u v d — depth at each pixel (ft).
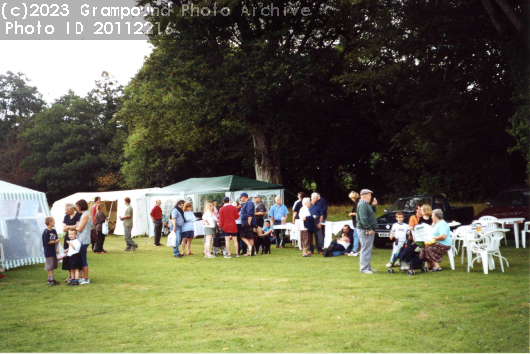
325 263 38.65
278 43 78.84
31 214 43.50
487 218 44.06
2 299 26.86
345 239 44.70
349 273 32.76
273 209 53.42
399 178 99.09
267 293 26.40
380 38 66.54
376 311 21.44
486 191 79.05
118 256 48.14
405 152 97.91
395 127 91.30
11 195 40.68
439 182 84.89
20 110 230.27
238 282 30.35
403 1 62.28
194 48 76.28
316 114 97.86
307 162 118.52
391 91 82.48
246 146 122.83
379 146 109.91
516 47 52.54
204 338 18.22
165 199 75.61
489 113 67.87
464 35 60.34
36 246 43.50
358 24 74.43
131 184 138.31
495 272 31.19
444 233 31.91
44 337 19.06
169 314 22.22
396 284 27.84
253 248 46.21
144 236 77.36
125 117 106.42
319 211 46.06
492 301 22.47
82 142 173.58
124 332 19.45
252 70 72.64
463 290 25.16
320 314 21.22
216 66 76.28
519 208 49.55
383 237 47.91
